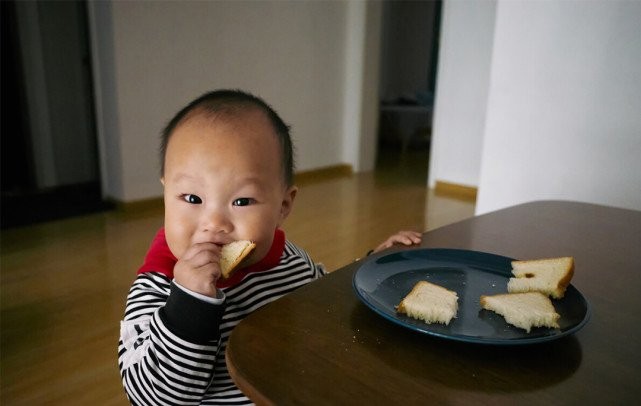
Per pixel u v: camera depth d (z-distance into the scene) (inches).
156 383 20.4
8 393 52.8
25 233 104.6
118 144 120.2
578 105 64.5
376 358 19.0
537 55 66.6
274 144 24.5
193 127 23.4
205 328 20.6
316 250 99.4
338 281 26.2
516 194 72.2
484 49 146.3
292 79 159.2
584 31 62.3
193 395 20.9
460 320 21.7
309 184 164.2
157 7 119.6
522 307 21.7
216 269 21.1
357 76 178.1
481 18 146.2
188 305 20.3
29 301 73.7
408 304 21.8
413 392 17.0
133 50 117.4
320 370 18.1
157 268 26.0
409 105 251.0
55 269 85.7
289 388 16.9
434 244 34.1
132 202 123.6
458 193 156.6
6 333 64.6
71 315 69.8
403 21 273.9
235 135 23.1
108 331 65.8
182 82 128.6
